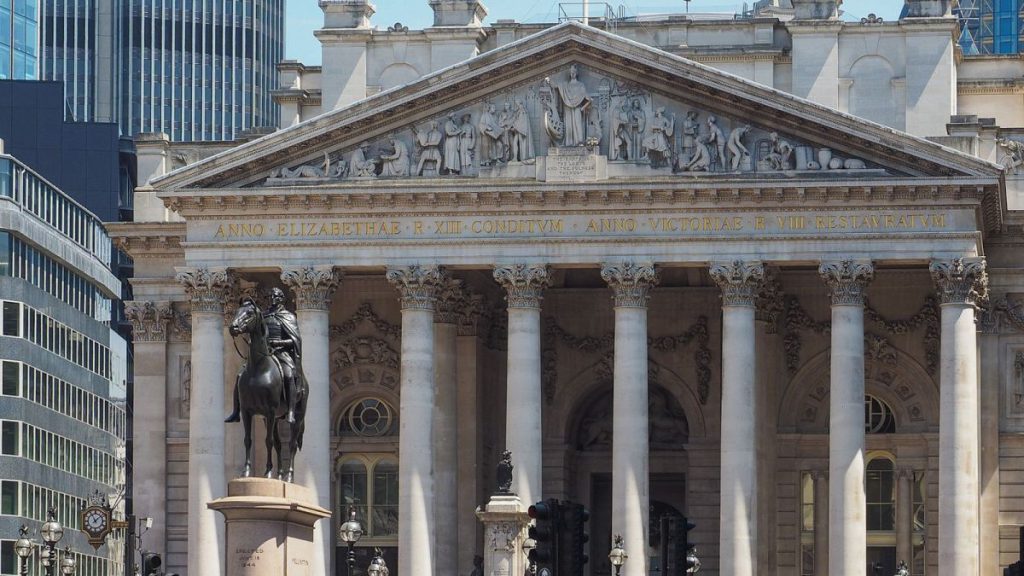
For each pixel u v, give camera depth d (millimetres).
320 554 123500
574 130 123500
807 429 134375
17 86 194500
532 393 123438
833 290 122438
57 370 158750
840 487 121562
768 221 122625
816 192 121625
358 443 138000
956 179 120625
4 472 148000
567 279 137500
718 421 136625
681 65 121875
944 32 136750
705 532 136375
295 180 125000
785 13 150625
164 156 138250
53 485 156625
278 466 75938
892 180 121000
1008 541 130750
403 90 123625
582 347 138000
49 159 194250
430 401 124562
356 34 141875
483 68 123375
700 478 136875
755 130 122875
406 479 123938
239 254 125500
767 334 130750
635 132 123375
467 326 133750
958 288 121625
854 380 121875
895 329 133250
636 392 122750
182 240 135500
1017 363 131750
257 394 74250
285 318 76875
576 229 123750
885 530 134875
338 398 137875
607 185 122625
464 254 124188
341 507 138375
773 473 131125
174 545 136000
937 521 132500
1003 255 131750
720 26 140125
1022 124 141125
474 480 132750
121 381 183375
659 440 139375
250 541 71062
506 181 123500
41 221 155875
